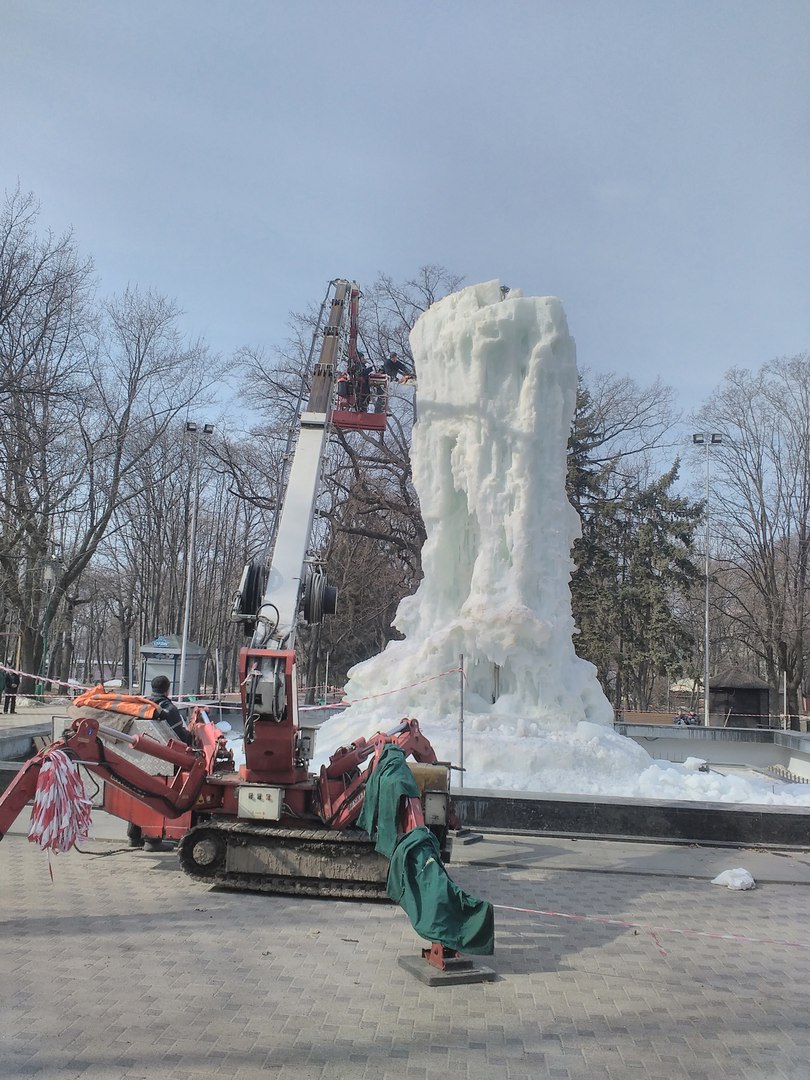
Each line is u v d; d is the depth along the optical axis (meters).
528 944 7.13
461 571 17.28
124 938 6.78
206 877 8.47
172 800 8.70
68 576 37.06
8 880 8.45
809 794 15.52
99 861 9.38
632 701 52.50
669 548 42.88
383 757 7.44
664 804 11.67
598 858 10.54
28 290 31.12
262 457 44.78
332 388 13.24
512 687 16.30
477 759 14.41
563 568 16.56
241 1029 5.16
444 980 6.03
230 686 52.09
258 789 8.42
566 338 16.88
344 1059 4.81
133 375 40.03
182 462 43.03
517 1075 4.71
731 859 10.71
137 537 50.62
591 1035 5.29
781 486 41.81
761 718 35.00
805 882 9.57
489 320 16.53
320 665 54.25
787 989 6.20
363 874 8.23
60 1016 5.21
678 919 8.02
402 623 17.48
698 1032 5.38
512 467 16.41
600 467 46.25
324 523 44.53
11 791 7.18
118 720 9.92
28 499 34.72
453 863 10.09
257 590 9.97
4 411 28.86
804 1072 4.86
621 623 43.31
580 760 14.66
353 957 6.57
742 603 43.25
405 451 39.62
